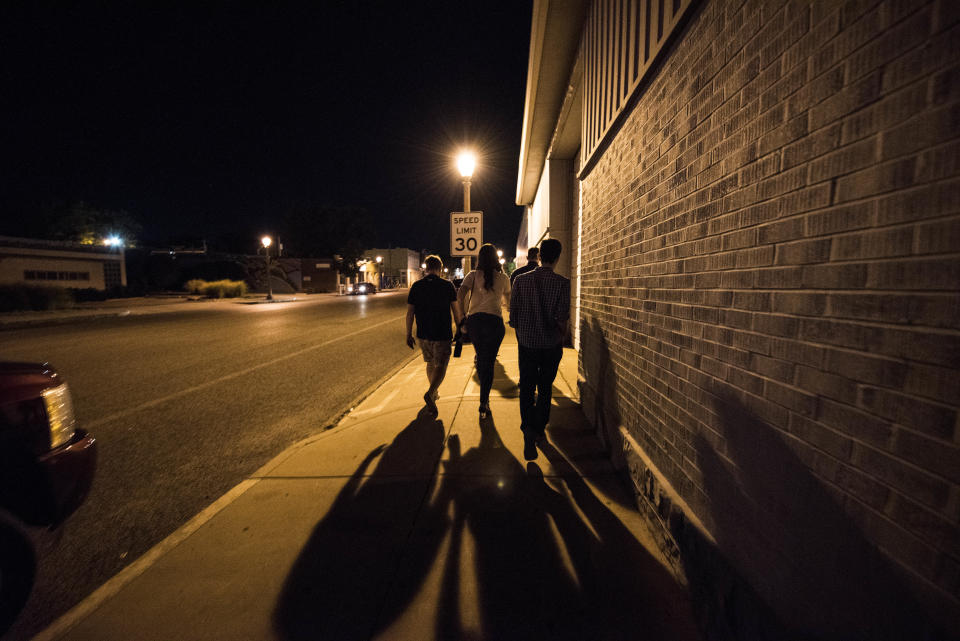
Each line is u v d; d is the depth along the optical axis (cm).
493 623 186
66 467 207
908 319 96
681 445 215
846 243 114
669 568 218
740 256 164
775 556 142
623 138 327
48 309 2112
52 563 244
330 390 626
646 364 270
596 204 426
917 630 94
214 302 2883
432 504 283
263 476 329
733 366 169
